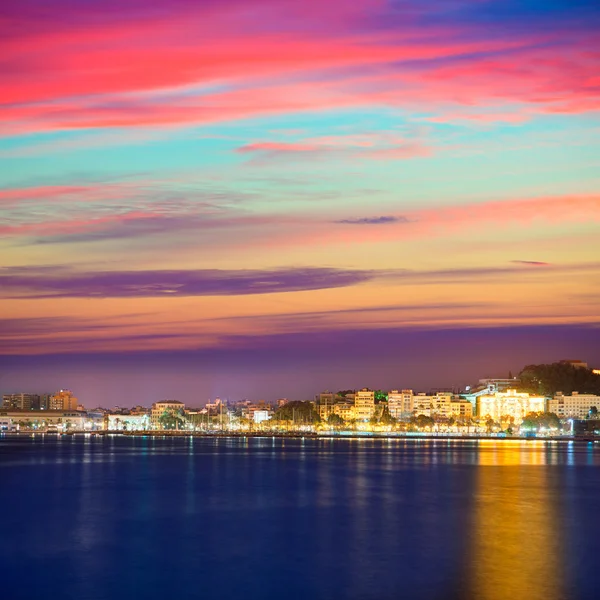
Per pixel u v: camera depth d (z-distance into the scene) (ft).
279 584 296.30
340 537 388.78
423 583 297.12
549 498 542.98
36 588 291.99
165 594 283.79
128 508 486.79
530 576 307.37
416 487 611.06
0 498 534.37
